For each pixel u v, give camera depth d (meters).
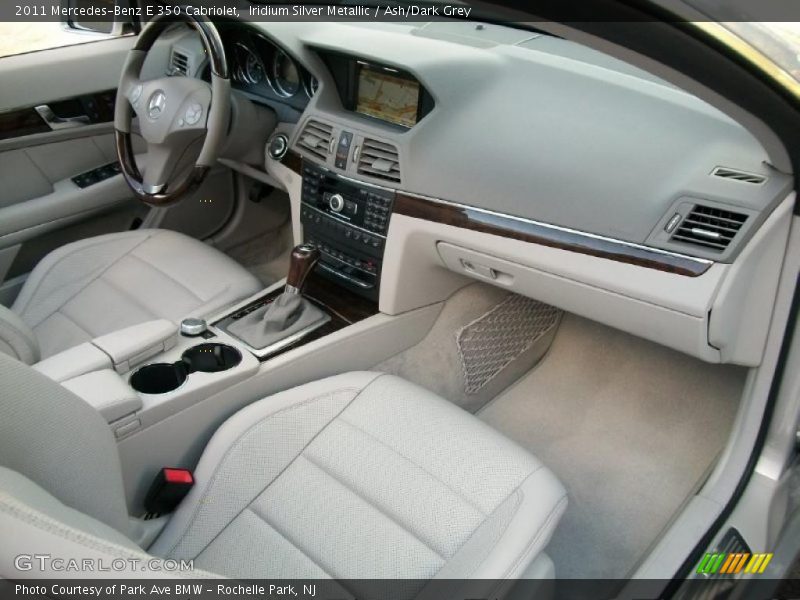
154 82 1.84
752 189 1.25
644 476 1.75
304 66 1.76
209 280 1.79
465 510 1.18
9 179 2.02
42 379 0.92
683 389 1.88
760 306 1.33
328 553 1.15
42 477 0.87
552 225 1.45
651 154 1.38
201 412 1.38
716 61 0.87
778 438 1.40
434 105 1.60
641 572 1.21
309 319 1.62
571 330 2.06
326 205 1.79
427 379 1.86
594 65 1.54
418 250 1.66
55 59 2.04
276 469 1.29
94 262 1.85
